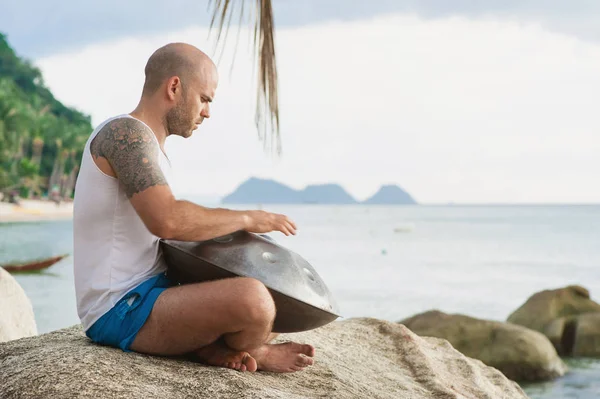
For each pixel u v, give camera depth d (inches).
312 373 147.9
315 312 128.2
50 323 511.2
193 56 127.3
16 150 3139.8
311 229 3144.7
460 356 199.8
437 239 2418.8
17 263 852.6
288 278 126.0
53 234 1897.1
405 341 194.5
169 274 131.1
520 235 2758.4
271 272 125.2
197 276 127.0
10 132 3014.3
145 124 123.1
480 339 464.8
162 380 116.4
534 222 4419.3
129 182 118.6
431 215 6437.0
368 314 815.7
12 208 3041.3
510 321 577.0
